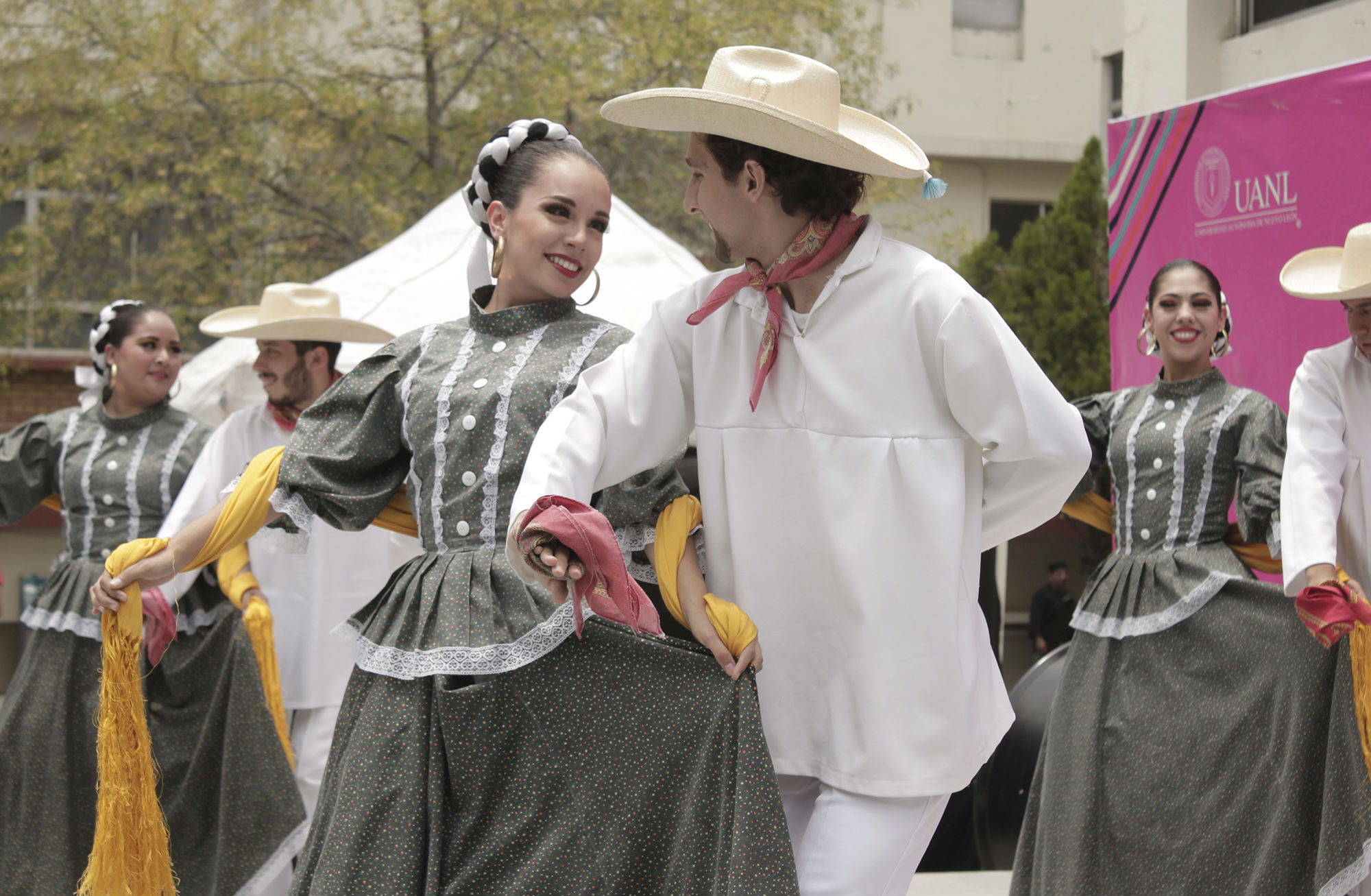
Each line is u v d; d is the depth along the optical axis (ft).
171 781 17.62
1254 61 29.25
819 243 9.54
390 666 9.81
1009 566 65.10
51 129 56.18
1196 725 15.48
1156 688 15.93
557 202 10.73
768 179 9.43
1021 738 20.24
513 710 9.58
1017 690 20.89
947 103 70.69
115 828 11.10
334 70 57.00
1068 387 60.75
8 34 57.88
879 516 9.43
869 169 9.30
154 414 18.83
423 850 9.46
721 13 55.36
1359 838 14.06
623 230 27.07
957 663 9.45
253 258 56.34
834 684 9.62
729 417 9.89
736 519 9.82
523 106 54.29
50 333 58.59
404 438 10.77
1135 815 15.64
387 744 9.61
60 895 17.30
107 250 58.13
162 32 55.06
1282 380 20.47
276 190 56.75
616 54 56.54
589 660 9.61
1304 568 14.26
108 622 11.15
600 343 10.70
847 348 9.53
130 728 11.24
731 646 9.53
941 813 9.77
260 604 17.51
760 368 9.64
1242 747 15.20
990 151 70.95
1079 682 16.63
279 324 18.53
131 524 18.28
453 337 10.98
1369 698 13.64
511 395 10.34
